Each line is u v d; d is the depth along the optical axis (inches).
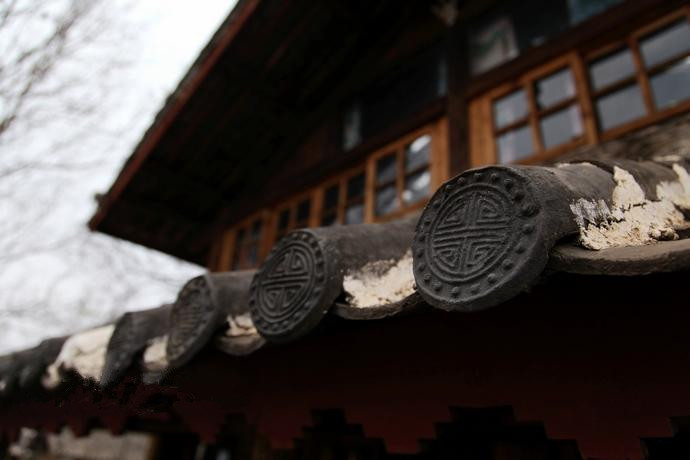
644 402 50.0
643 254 39.6
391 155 182.9
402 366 73.0
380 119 199.5
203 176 247.0
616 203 55.8
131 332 94.2
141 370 88.3
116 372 76.1
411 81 194.5
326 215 199.6
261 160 246.4
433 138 169.3
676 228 61.0
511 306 60.1
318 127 228.2
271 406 92.3
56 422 158.1
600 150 118.6
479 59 171.8
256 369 98.2
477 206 48.9
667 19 125.8
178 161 235.8
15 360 142.6
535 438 84.7
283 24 194.5
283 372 92.4
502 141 150.5
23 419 172.6
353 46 215.5
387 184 178.1
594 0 147.3
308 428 96.7
